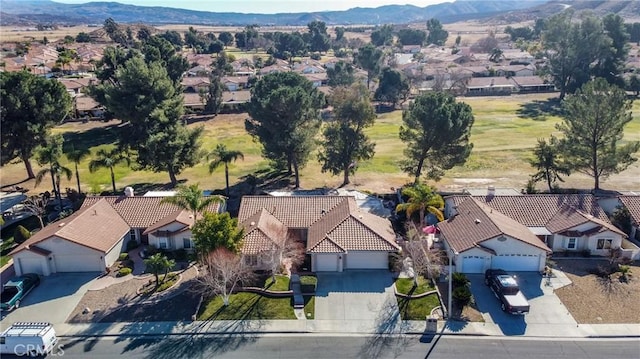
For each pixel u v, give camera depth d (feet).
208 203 150.20
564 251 159.12
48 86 228.84
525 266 146.82
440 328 122.21
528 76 526.98
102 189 228.63
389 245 146.72
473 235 149.69
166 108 234.79
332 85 459.32
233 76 538.06
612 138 196.54
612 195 189.37
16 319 126.93
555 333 120.06
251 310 129.70
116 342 118.11
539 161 211.82
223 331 121.49
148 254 159.33
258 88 243.40
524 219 167.32
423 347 115.44
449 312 125.39
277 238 150.71
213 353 113.91
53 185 214.48
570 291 137.39
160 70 260.21
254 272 146.10
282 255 150.30
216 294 136.05
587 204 170.81
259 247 145.18
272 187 229.04
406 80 432.66
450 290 124.77
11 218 192.54
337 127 222.69
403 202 198.59
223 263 129.59
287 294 135.64
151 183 238.07
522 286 139.64
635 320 124.77
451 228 159.63
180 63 376.07
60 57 573.74
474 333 120.26
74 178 246.47
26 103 220.64
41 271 148.25
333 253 144.56
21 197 216.95
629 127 325.01
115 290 140.05
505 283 131.54
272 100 209.46
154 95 254.27
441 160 207.92
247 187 229.04
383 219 171.32
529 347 115.24
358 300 133.90
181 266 152.97
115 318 127.13
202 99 412.57
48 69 563.07
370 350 114.73
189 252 159.84
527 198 174.81
